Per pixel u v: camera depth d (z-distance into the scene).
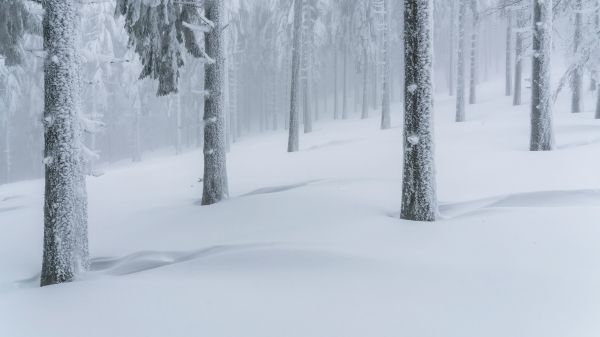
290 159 20.25
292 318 4.71
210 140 12.71
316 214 9.66
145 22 10.55
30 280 8.50
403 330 4.34
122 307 5.32
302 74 34.09
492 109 27.81
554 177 10.93
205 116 12.73
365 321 4.57
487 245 6.83
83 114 7.78
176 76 11.23
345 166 16.34
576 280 5.41
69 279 7.43
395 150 18.53
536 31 14.27
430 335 4.23
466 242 7.03
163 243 9.41
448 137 19.81
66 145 7.46
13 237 12.55
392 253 6.70
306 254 6.90
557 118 21.38
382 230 7.96
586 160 12.21
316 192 11.94
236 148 32.94
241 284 5.90
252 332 4.44
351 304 5.01
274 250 7.27
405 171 8.62
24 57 15.07
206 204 12.73
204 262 7.21
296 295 5.36
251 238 8.54
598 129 16.83
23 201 20.42
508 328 4.30
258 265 6.71
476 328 4.33
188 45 11.48
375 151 18.89
